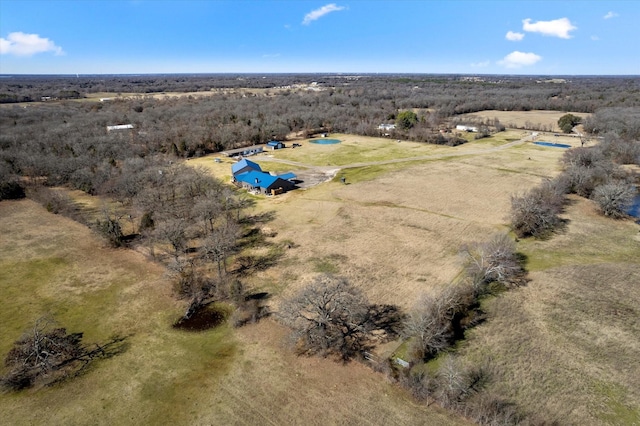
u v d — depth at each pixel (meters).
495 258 42.66
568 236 53.25
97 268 47.16
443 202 67.00
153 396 28.77
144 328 36.38
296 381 29.95
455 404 27.28
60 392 29.23
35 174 78.50
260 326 36.44
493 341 33.53
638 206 65.06
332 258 48.56
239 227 58.28
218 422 26.59
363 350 33.06
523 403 27.72
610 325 35.28
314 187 76.94
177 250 48.81
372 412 27.09
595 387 29.00
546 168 87.06
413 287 42.06
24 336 33.84
